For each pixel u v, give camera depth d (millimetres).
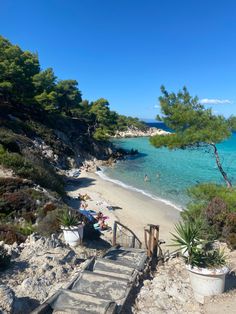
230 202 16797
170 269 11781
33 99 64438
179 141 22484
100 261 11047
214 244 14195
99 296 8875
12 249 11883
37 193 22781
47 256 11391
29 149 42438
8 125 49562
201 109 23375
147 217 30000
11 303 7715
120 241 18172
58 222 16094
